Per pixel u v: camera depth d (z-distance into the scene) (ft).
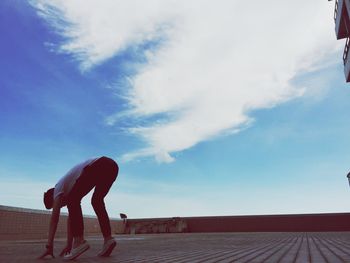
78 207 9.52
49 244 9.51
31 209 33.37
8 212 29.53
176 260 8.45
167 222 60.59
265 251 11.35
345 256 8.79
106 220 10.12
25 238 31.63
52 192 10.75
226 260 8.29
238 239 23.71
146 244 18.24
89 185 9.77
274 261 7.89
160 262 7.91
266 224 55.67
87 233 46.47
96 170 9.80
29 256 10.67
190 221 60.49
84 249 9.09
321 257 8.64
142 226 61.05
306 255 9.35
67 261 8.60
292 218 54.29
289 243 16.40
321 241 17.61
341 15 41.04
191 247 14.70
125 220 62.03
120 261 8.35
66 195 9.55
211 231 58.70
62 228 39.52
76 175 9.53
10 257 10.26
